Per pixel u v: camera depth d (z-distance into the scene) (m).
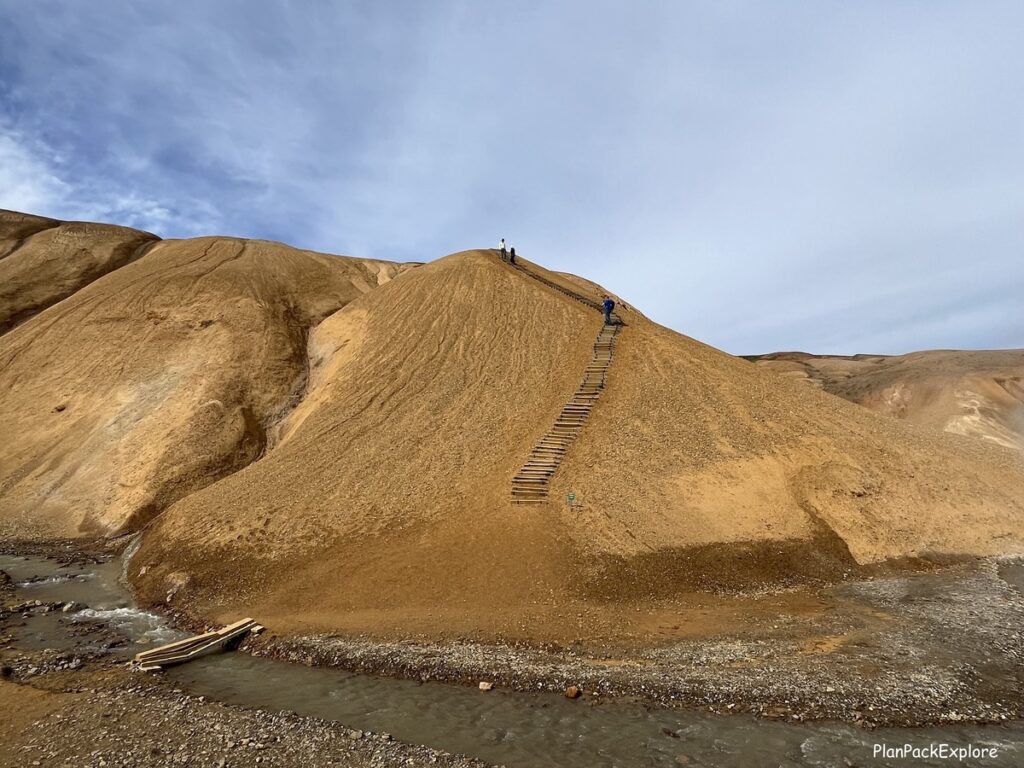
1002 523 21.73
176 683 13.48
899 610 16.38
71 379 38.09
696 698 12.15
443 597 17.81
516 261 43.81
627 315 36.28
